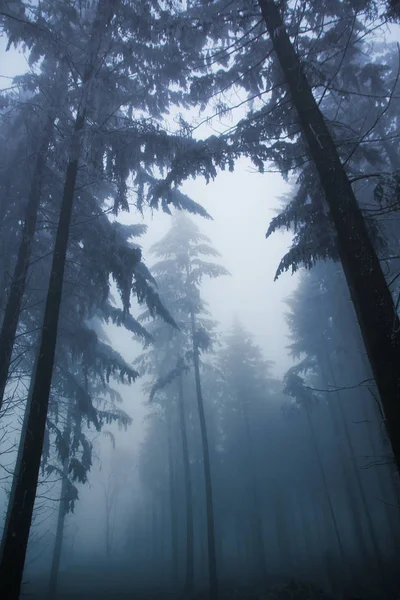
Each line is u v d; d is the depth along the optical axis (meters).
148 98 9.34
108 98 8.72
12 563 5.37
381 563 18.84
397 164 12.76
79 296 11.89
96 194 12.10
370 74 8.41
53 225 11.20
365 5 6.11
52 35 7.94
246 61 8.11
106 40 8.24
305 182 8.87
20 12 7.74
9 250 10.26
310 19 7.36
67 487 14.34
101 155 7.83
